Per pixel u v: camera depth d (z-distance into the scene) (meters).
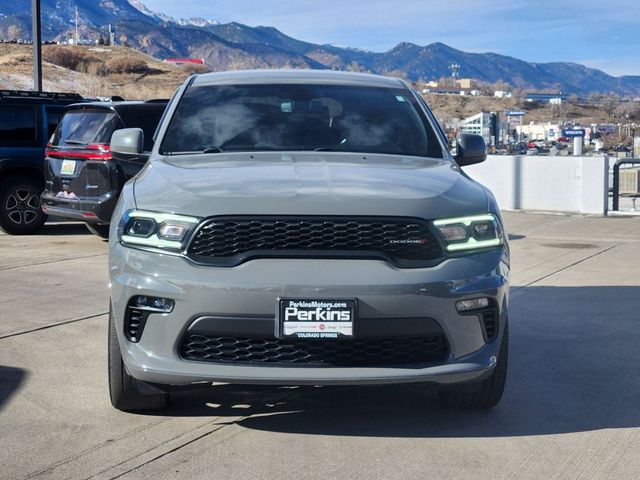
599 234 12.63
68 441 3.91
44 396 4.58
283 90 5.35
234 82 5.46
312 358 3.69
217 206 3.74
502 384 4.23
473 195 4.09
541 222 14.31
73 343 5.74
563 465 3.70
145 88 118.12
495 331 3.96
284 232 3.69
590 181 15.72
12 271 8.73
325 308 3.60
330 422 4.20
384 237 3.72
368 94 5.41
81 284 7.99
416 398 4.60
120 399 4.16
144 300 3.78
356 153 4.81
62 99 12.20
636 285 8.25
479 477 3.55
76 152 10.25
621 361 5.47
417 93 5.62
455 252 3.83
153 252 3.79
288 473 3.56
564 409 4.48
